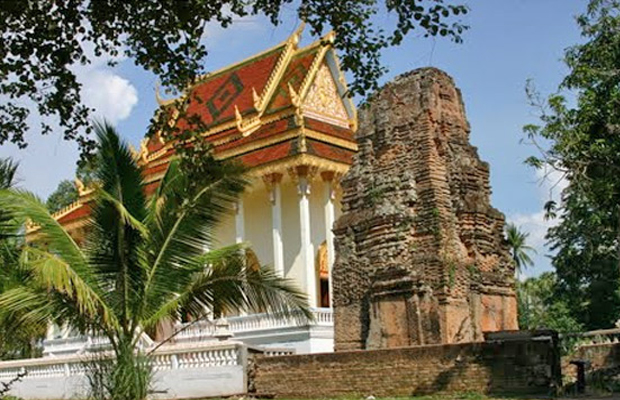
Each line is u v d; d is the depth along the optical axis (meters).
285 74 46.56
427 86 22.88
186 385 22.61
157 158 47.88
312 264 40.94
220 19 13.51
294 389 21.06
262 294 17.78
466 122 24.11
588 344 32.94
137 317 17.66
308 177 41.38
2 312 16.55
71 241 17.56
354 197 23.62
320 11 13.34
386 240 22.22
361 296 22.59
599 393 18.67
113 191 18.14
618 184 21.73
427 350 18.92
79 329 17.64
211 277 17.58
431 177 22.16
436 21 12.61
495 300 22.56
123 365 17.48
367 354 19.86
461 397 17.70
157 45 13.62
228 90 49.47
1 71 13.48
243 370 21.97
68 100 14.12
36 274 15.99
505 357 17.78
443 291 21.19
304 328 32.56
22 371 26.59
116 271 17.62
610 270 46.03
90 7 13.21
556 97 22.12
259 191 46.44
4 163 18.17
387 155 23.05
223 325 28.61
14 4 12.09
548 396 16.84
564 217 27.33
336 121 45.97
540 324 50.56
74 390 25.09
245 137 44.62
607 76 22.05
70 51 13.34
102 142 18.33
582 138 21.59
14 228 18.05
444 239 21.75
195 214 17.72
